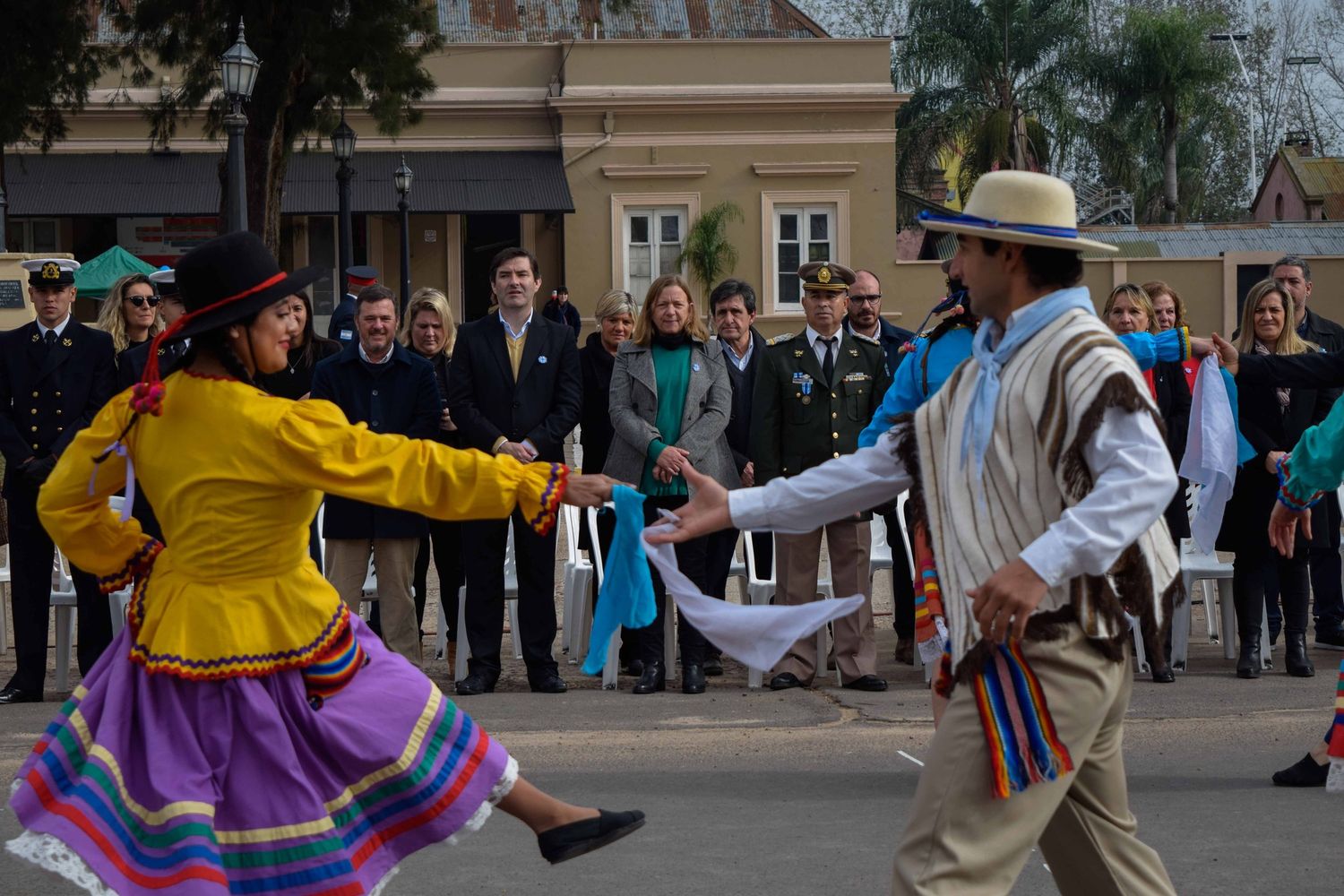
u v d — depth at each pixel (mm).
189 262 4051
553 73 29359
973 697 3430
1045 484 3473
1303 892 5043
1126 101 38812
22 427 8492
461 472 4027
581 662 9734
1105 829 3646
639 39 30266
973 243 3652
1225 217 56688
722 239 29141
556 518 4125
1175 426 9438
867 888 5082
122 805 3816
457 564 9391
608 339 9523
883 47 29516
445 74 29125
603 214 29391
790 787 6480
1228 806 6152
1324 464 5418
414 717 4055
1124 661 3498
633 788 6453
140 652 3918
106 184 27828
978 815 3379
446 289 29438
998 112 36594
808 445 8680
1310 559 10148
